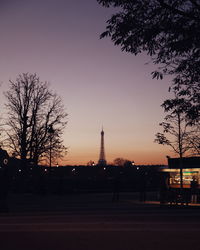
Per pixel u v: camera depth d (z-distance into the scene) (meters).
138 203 37.34
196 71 16.41
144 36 14.93
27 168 56.12
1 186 26.34
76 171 98.62
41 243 11.48
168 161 43.94
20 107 56.56
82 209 28.33
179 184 41.91
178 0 14.70
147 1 15.02
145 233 13.52
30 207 31.61
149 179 78.62
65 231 14.05
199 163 40.91
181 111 17.95
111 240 11.99
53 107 57.81
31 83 57.72
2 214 23.16
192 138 41.25
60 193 58.31
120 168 102.81
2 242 11.67
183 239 12.17
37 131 55.69
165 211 25.22
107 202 39.47
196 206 30.61
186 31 14.85
